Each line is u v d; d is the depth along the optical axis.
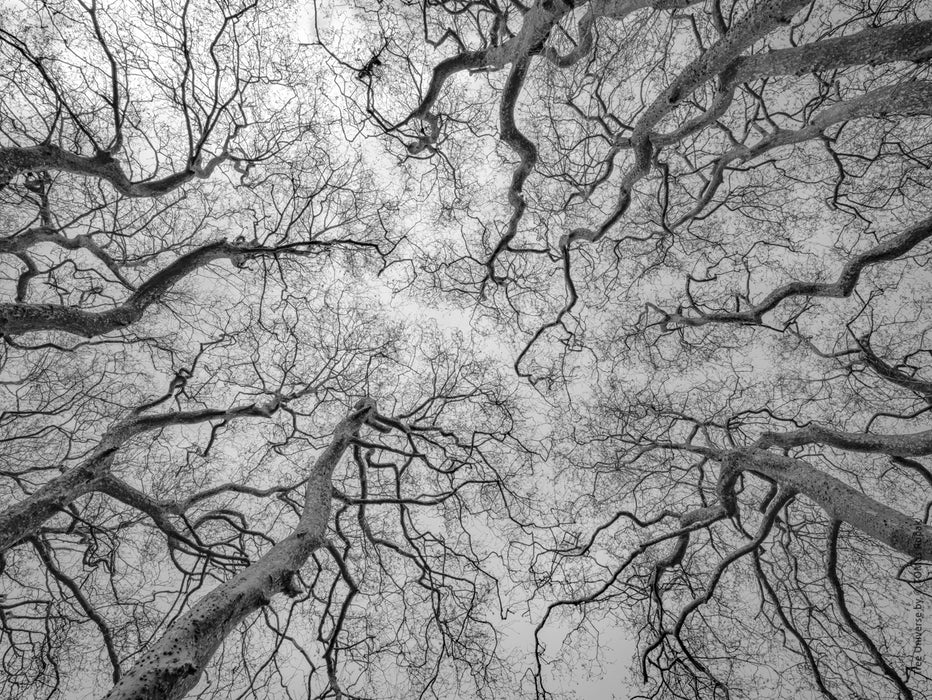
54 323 5.45
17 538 5.08
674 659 7.30
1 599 7.13
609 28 7.73
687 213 9.13
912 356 7.71
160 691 2.91
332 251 8.82
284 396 8.43
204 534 9.02
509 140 7.62
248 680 8.06
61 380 8.24
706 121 6.80
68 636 7.59
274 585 4.18
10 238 6.57
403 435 10.23
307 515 5.44
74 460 8.04
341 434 7.51
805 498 8.44
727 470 6.89
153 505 6.82
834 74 7.45
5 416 7.67
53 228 7.00
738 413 8.63
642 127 6.67
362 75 7.35
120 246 7.90
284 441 9.70
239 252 7.23
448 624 8.89
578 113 8.63
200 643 3.31
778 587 8.36
